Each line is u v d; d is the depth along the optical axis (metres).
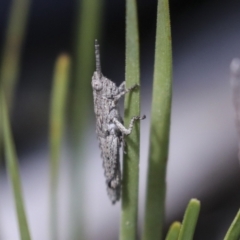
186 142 0.23
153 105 0.15
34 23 0.28
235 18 0.25
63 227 0.20
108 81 0.17
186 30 0.26
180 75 0.25
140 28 0.26
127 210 0.15
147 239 0.15
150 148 0.15
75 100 0.17
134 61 0.15
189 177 0.22
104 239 0.22
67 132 0.21
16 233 0.23
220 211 0.22
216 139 0.22
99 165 0.23
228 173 0.22
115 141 0.17
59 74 0.16
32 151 0.26
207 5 0.26
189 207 0.14
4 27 0.27
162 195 0.15
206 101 0.23
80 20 0.17
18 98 0.28
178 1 0.26
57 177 0.17
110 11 0.26
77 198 0.18
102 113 0.17
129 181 0.15
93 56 0.17
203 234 0.22
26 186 0.24
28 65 0.28
